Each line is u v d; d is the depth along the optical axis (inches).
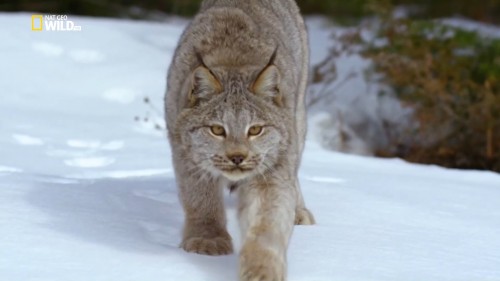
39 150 604.4
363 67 873.5
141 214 432.5
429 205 491.5
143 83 825.5
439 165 778.8
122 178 513.3
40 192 451.8
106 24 975.6
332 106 830.5
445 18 1090.7
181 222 425.4
